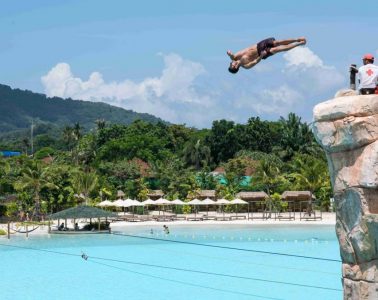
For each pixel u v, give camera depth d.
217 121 117.00
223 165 97.31
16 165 76.62
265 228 59.84
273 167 85.38
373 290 10.68
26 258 39.44
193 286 29.73
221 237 52.19
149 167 96.88
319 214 77.50
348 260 11.20
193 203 70.94
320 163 82.06
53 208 68.19
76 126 137.12
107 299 26.80
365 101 10.53
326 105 11.02
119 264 37.03
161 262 37.97
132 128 126.06
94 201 76.00
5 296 27.44
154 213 82.62
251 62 9.93
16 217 65.19
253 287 29.38
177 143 124.75
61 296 27.42
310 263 36.97
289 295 27.34
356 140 10.55
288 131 107.12
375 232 10.41
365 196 10.55
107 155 107.94
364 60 11.69
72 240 49.69
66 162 109.44
